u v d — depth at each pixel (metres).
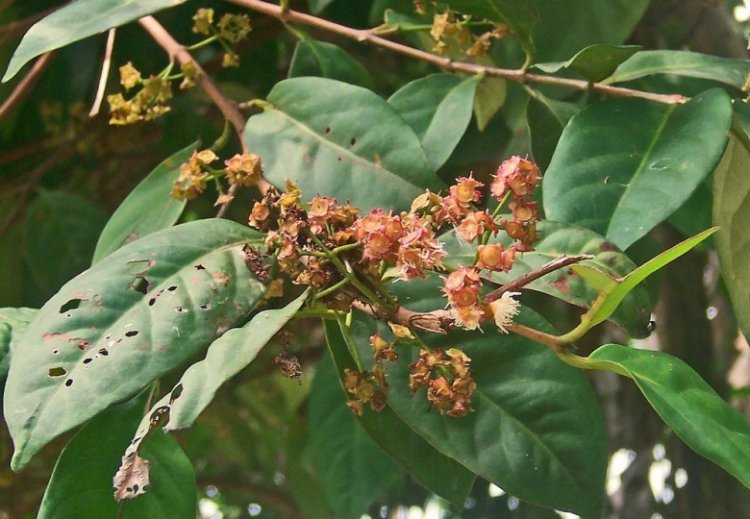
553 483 0.87
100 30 0.90
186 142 1.29
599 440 0.87
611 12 1.03
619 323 0.85
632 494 1.58
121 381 0.80
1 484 1.57
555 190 0.87
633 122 0.89
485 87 1.07
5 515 1.54
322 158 0.92
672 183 0.86
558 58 1.04
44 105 1.33
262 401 1.78
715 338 1.62
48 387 0.80
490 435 0.87
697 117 0.88
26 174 1.37
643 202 0.86
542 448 0.87
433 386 0.84
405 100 0.99
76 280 0.83
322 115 0.93
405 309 0.84
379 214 0.82
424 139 0.98
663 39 1.22
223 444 1.91
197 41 1.30
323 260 0.83
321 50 1.03
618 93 0.92
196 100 1.31
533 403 0.88
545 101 0.98
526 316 0.89
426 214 0.83
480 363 0.88
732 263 0.93
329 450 1.20
